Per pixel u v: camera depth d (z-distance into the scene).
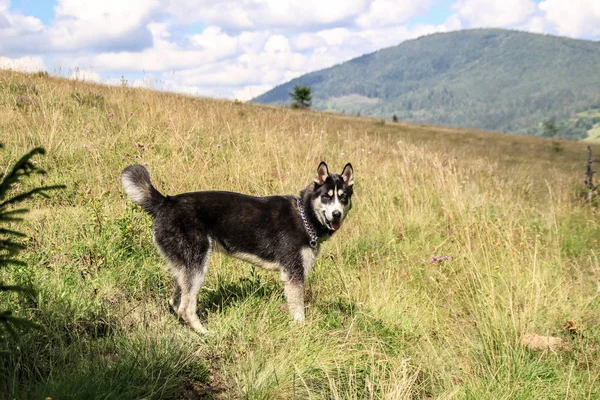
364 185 9.76
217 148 9.95
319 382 4.11
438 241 7.91
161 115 11.78
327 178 5.30
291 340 4.47
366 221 8.23
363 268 6.55
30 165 2.47
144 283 5.11
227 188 7.81
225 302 5.16
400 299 5.82
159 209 4.66
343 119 37.94
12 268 4.34
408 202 9.12
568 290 6.12
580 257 7.89
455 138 35.44
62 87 13.92
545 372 4.46
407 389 3.93
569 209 10.42
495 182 12.45
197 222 4.68
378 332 4.98
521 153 29.72
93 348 3.77
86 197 6.48
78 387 3.18
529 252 6.96
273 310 4.96
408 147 15.36
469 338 5.09
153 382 3.56
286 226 5.04
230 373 4.07
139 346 3.88
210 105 17.95
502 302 5.54
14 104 10.62
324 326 4.95
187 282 4.61
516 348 4.64
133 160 8.26
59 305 4.11
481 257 7.05
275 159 9.76
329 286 5.93
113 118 11.02
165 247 4.64
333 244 7.10
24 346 3.52
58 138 8.81
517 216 9.77
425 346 4.81
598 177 18.42
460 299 6.06
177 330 4.40
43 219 5.82
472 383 4.18
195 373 3.96
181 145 9.27
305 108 45.03
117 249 5.43
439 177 10.28
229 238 4.90
